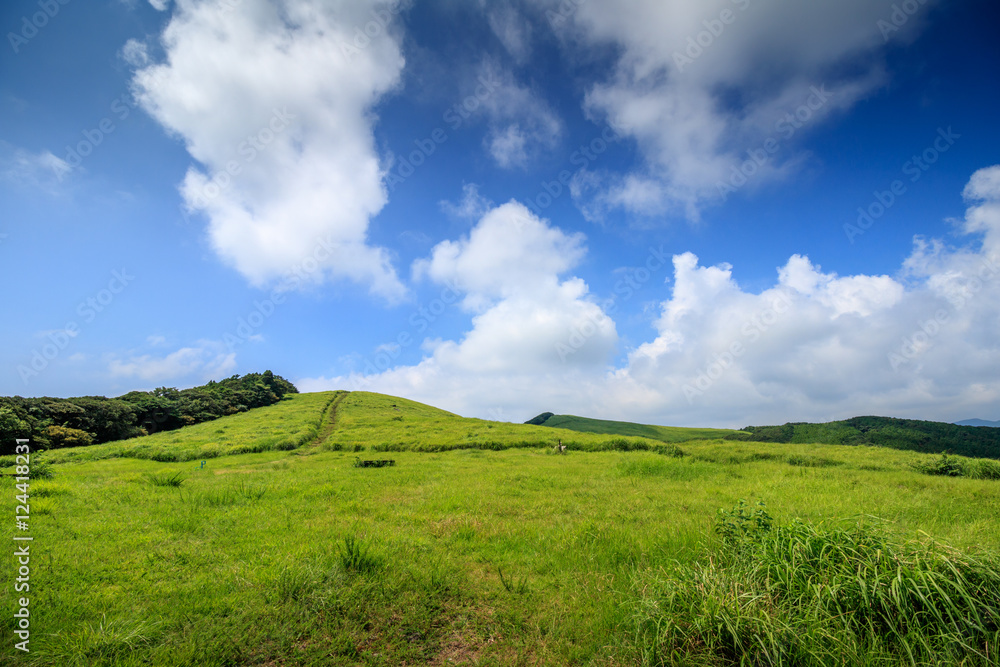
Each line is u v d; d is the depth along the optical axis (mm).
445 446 31312
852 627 4355
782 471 16859
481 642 4887
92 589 5828
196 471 19328
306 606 5375
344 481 15117
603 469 18391
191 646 4520
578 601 5699
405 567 6520
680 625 4434
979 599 4301
